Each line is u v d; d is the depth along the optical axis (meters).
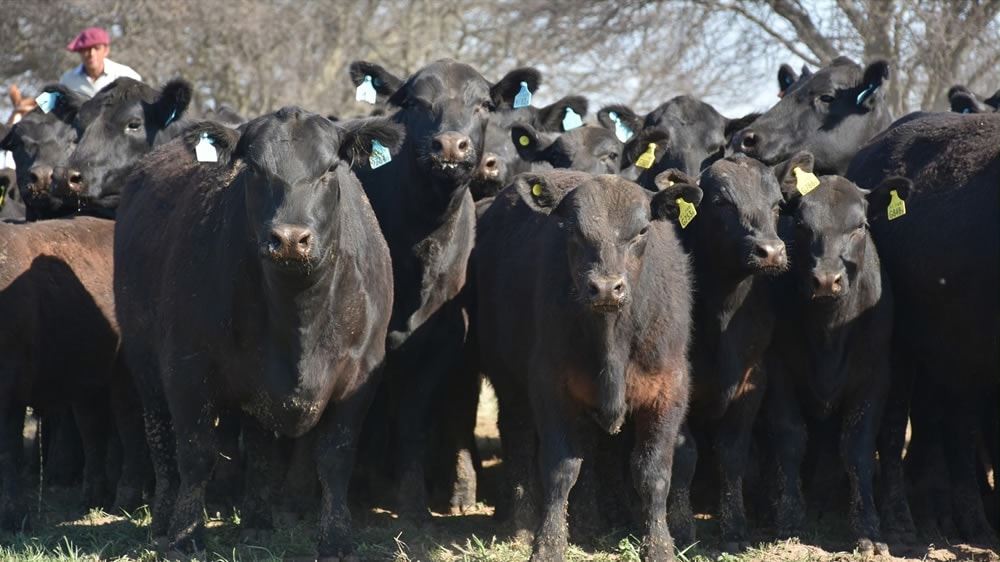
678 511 11.50
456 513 13.59
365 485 14.16
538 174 10.70
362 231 11.25
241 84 41.72
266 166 10.10
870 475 11.82
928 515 12.73
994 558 11.53
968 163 12.89
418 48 44.09
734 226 11.52
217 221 11.13
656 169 16.70
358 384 11.16
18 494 12.21
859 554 11.36
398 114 14.08
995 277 12.08
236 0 39.56
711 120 16.98
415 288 13.56
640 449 10.73
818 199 11.76
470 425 14.31
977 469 13.52
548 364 10.61
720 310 11.74
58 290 13.13
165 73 39.16
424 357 13.61
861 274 11.79
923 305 12.67
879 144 14.46
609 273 9.77
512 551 11.55
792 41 35.75
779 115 16.39
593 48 38.47
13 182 19.52
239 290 10.66
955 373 12.70
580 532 11.95
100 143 15.93
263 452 11.90
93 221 14.45
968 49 31.25
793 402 12.24
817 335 11.84
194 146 10.43
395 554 11.33
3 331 12.31
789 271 12.18
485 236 13.97
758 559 11.23
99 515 13.07
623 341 10.38
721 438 12.04
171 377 11.08
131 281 12.54
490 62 43.72
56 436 15.02
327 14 42.00
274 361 10.70
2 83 41.09
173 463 12.20
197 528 11.06
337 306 10.73
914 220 12.91
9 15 39.47
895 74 30.92
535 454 13.26
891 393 12.78
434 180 13.26
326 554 10.92
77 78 20.62
